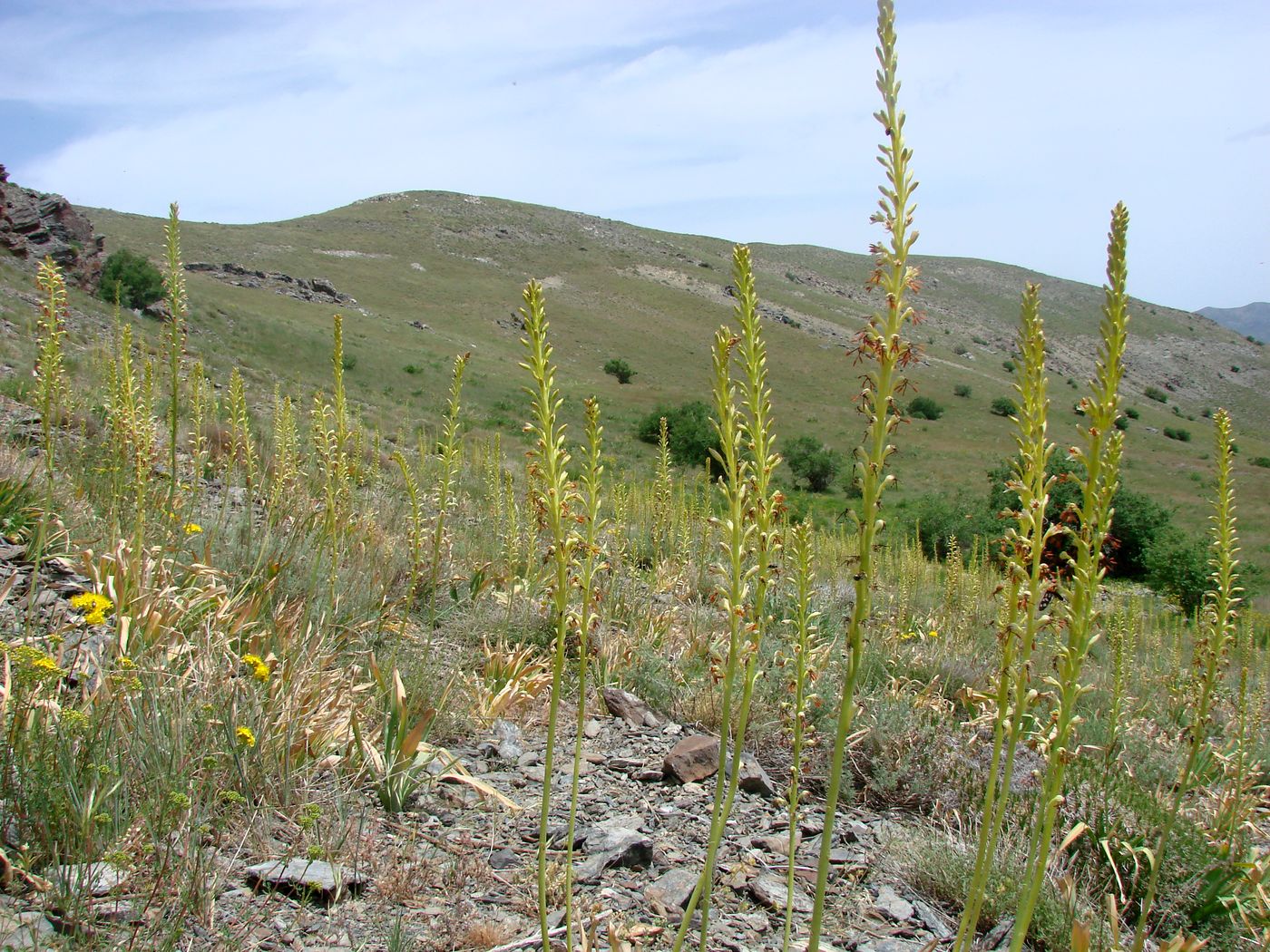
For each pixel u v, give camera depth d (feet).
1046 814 5.74
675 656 23.45
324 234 441.27
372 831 12.47
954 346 437.17
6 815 10.02
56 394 16.19
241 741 12.42
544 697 19.90
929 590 35.04
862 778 17.69
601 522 6.69
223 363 105.19
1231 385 493.77
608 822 14.25
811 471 149.28
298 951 9.61
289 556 20.68
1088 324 545.44
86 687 13.01
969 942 5.93
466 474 41.39
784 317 404.98
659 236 592.60
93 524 20.22
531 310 6.55
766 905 12.59
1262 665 23.18
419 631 21.99
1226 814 15.75
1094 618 5.78
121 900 9.51
